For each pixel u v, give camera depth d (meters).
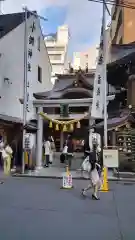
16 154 21.89
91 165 11.35
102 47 18.75
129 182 15.77
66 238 6.34
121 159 18.53
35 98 23.16
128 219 8.07
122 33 25.50
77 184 14.75
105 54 18.25
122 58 19.17
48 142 23.09
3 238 6.31
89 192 12.42
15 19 30.45
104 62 18.17
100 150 17.64
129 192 12.55
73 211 8.96
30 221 7.77
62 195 11.62
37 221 7.77
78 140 28.88
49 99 22.53
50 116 22.03
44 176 17.41
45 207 9.45
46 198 10.96
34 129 20.83
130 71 20.08
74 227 7.23
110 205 9.89
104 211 9.00
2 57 26.03
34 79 30.47
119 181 16.12
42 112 21.50
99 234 6.67
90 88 22.27
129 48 20.03
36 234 6.62
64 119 22.09
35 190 12.75
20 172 18.91
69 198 11.04
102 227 7.26
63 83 27.12
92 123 20.94
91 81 25.98
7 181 15.70
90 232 6.82
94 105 19.06
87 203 10.18
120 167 18.52
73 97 22.64
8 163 19.02
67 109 21.66
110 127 18.53
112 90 23.72
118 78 21.89
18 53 28.69
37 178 17.09
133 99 20.09
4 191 12.41
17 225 7.38
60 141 30.80
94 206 9.71
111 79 22.06
